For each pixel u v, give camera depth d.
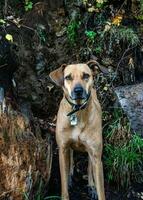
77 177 2.40
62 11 2.71
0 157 1.89
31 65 2.59
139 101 2.47
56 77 2.04
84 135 2.07
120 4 2.73
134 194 2.34
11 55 2.40
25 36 2.61
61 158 2.12
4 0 2.67
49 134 2.40
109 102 2.60
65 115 2.06
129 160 2.37
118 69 2.66
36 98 2.57
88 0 2.71
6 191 1.88
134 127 2.44
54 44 2.66
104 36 2.66
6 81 2.31
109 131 2.50
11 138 1.94
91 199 2.28
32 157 2.00
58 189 2.28
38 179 2.03
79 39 2.69
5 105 1.99
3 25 2.52
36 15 2.68
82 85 1.97
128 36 2.62
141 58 2.68
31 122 2.23
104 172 2.41
